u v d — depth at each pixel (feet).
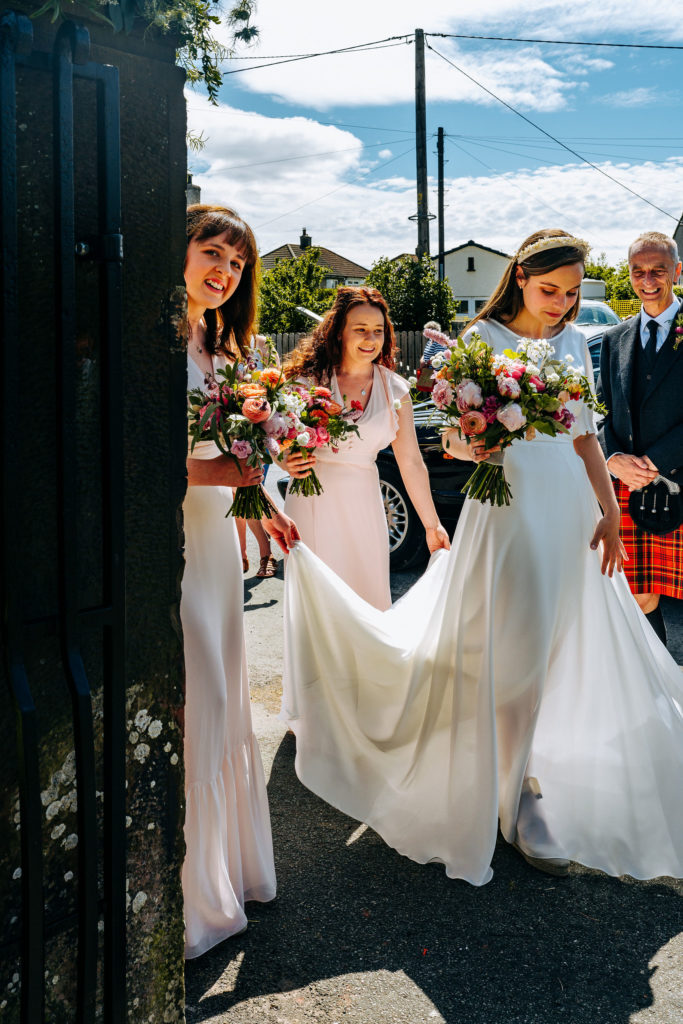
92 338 4.85
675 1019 6.99
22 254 4.49
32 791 4.61
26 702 4.56
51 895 5.07
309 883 8.89
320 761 9.95
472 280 204.95
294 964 7.64
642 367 12.41
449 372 9.13
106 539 4.99
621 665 9.43
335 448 10.66
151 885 5.71
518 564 9.02
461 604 9.10
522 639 9.03
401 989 7.34
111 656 5.07
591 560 9.63
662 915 8.38
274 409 8.18
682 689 10.14
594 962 7.69
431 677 9.36
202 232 7.63
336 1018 7.00
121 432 4.96
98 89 4.61
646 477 12.06
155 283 5.17
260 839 8.38
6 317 4.32
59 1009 5.23
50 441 4.74
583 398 9.25
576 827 9.23
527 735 9.12
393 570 20.57
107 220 4.72
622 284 140.26
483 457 8.84
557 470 9.32
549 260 9.07
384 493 20.38
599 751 9.46
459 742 8.98
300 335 58.03
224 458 7.63
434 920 8.28
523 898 8.63
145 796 5.57
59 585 4.80
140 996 5.75
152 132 5.03
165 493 5.42
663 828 9.14
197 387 7.86
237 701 8.09
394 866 9.19
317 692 9.93
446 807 9.21
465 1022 6.97
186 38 5.03
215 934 7.82
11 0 4.31
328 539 11.54
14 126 4.25
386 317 11.46
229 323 8.50
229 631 7.96
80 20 4.58
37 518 4.73
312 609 9.71
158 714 5.57
